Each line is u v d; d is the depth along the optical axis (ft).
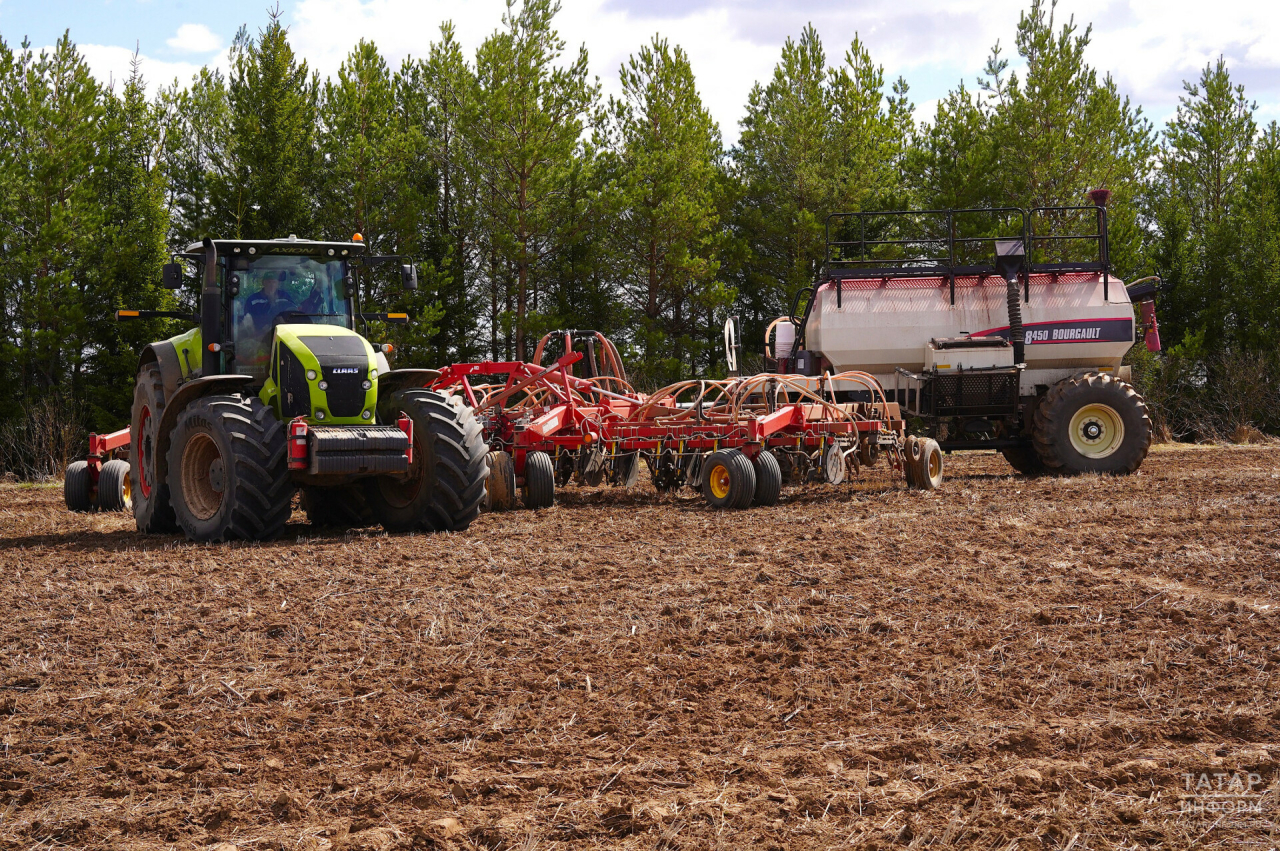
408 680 14.78
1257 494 32.60
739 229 95.45
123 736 12.86
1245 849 9.63
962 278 42.70
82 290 81.25
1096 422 41.60
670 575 21.72
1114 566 21.84
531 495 33.99
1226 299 93.66
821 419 37.40
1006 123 84.58
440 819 10.44
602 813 10.54
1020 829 10.03
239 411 26.91
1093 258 81.41
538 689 14.39
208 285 27.94
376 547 25.59
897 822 10.25
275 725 13.14
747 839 9.93
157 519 29.66
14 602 20.16
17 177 74.33
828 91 93.45
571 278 86.63
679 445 35.53
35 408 73.10
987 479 41.65
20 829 10.44
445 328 87.30
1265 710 12.98
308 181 84.38
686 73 87.45
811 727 12.87
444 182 90.48
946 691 13.93
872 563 22.56
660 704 13.71
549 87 81.71
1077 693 13.87
